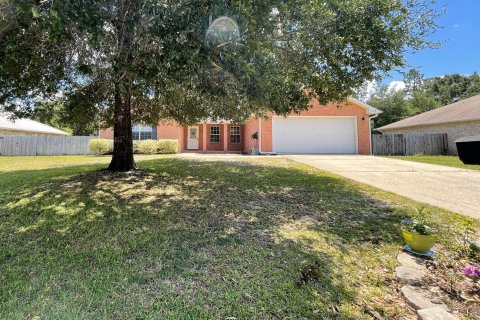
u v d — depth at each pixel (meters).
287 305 1.97
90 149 15.34
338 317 1.87
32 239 3.03
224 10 2.24
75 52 3.72
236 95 5.03
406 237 2.88
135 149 15.39
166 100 5.83
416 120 19.38
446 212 4.22
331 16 3.85
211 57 2.51
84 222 3.56
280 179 6.80
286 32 3.94
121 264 2.48
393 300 2.09
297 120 15.24
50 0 1.94
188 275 2.32
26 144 16.08
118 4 2.48
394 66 4.34
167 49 2.46
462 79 32.12
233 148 18.98
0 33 2.86
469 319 1.85
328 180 6.77
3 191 5.09
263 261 2.59
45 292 2.04
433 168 9.20
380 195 5.30
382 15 3.88
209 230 3.36
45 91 5.59
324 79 5.12
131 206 4.27
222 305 1.95
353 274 2.44
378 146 16.25
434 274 2.45
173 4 2.34
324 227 3.56
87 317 1.79
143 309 1.88
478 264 2.31
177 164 9.46
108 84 4.62
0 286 2.10
